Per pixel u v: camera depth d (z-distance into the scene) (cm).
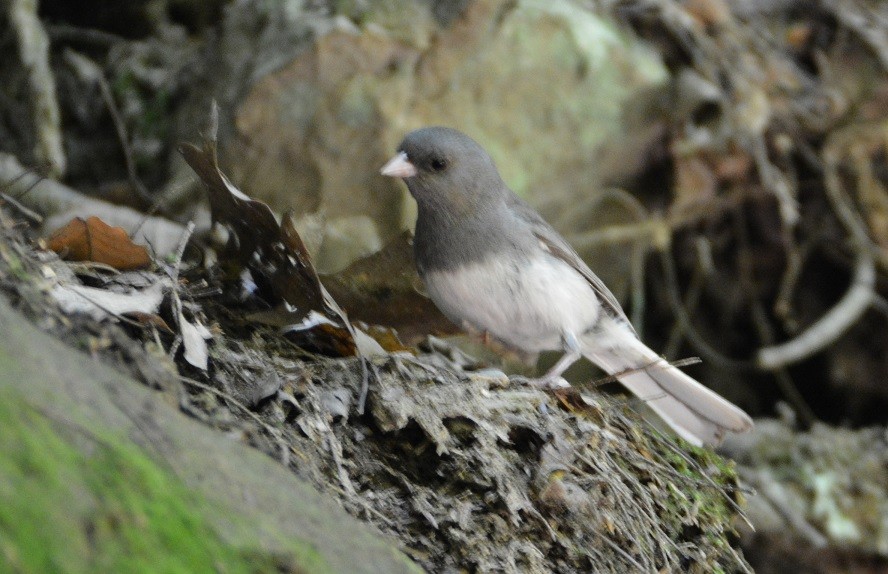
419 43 1110
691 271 1264
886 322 1276
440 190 721
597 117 1141
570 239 1159
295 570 364
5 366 344
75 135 1184
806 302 1305
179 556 332
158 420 393
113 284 543
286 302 638
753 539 1094
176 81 1191
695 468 695
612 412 684
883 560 1098
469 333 762
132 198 1059
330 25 1105
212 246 756
